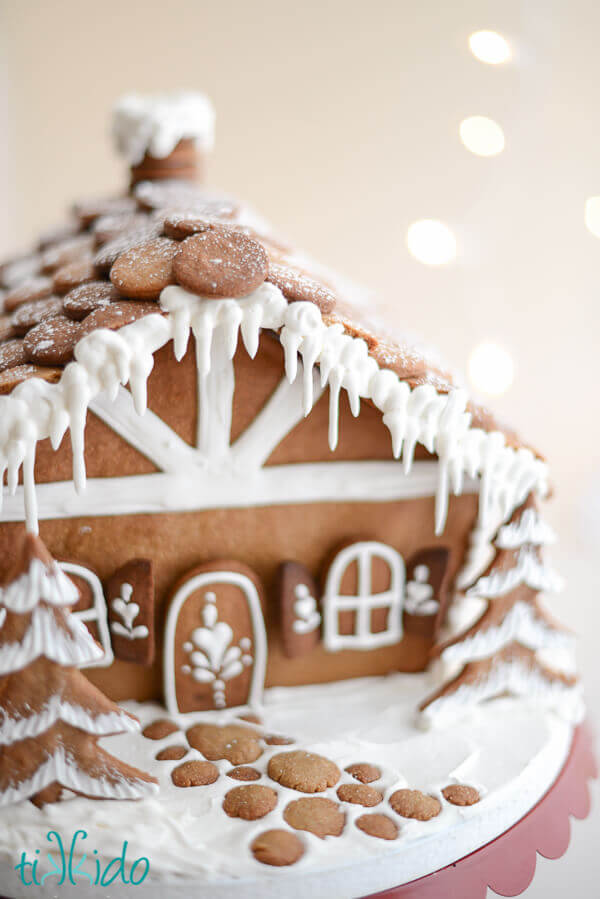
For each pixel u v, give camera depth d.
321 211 0.83
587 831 0.58
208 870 0.41
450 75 0.78
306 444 0.48
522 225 0.80
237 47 0.80
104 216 0.60
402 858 0.43
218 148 0.83
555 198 0.79
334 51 0.79
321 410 0.47
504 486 0.48
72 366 0.41
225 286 0.41
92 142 0.85
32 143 0.84
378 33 0.78
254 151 0.83
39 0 0.80
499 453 0.47
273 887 0.41
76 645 0.42
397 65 0.79
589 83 0.75
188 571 0.48
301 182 0.83
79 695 0.43
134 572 0.47
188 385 0.46
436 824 0.43
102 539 0.47
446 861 0.44
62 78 0.83
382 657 0.53
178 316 0.41
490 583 0.49
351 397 0.44
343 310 0.48
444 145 0.80
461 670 0.50
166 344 0.45
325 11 0.79
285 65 0.80
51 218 0.87
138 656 0.48
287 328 0.42
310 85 0.80
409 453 0.46
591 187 0.77
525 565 0.49
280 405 0.47
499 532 0.49
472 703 0.50
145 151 0.62
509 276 0.82
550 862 0.56
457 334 0.85
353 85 0.80
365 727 0.49
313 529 0.50
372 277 0.84
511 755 0.48
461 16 0.76
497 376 0.78
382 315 0.58
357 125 0.81
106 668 0.49
